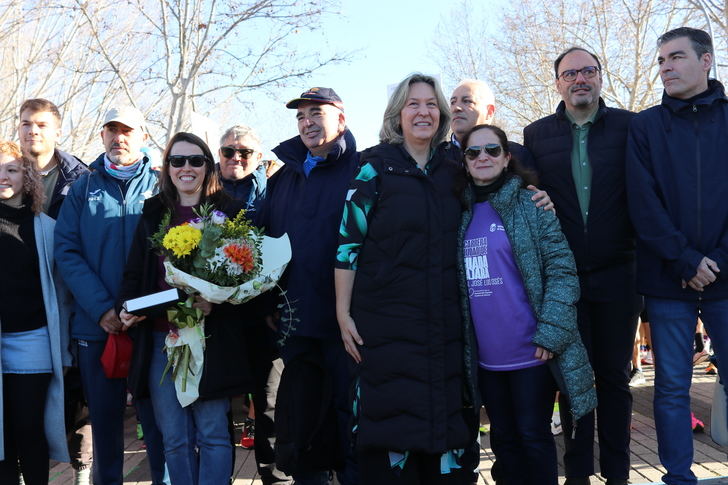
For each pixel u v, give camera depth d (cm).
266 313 380
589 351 380
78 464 437
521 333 323
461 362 313
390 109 332
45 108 427
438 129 337
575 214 374
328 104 379
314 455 365
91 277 370
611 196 370
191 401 336
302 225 370
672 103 350
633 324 378
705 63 347
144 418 377
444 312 307
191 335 337
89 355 377
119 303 351
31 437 373
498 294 324
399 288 305
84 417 437
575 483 383
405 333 302
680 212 344
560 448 516
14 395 371
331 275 363
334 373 369
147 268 354
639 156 355
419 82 329
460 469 315
